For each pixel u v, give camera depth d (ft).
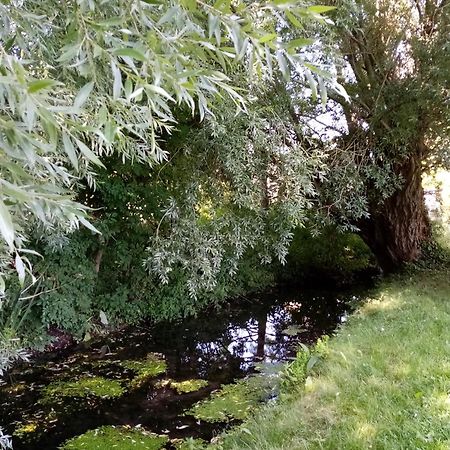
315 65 4.00
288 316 22.17
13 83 2.76
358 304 20.76
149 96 3.78
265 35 3.65
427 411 8.83
